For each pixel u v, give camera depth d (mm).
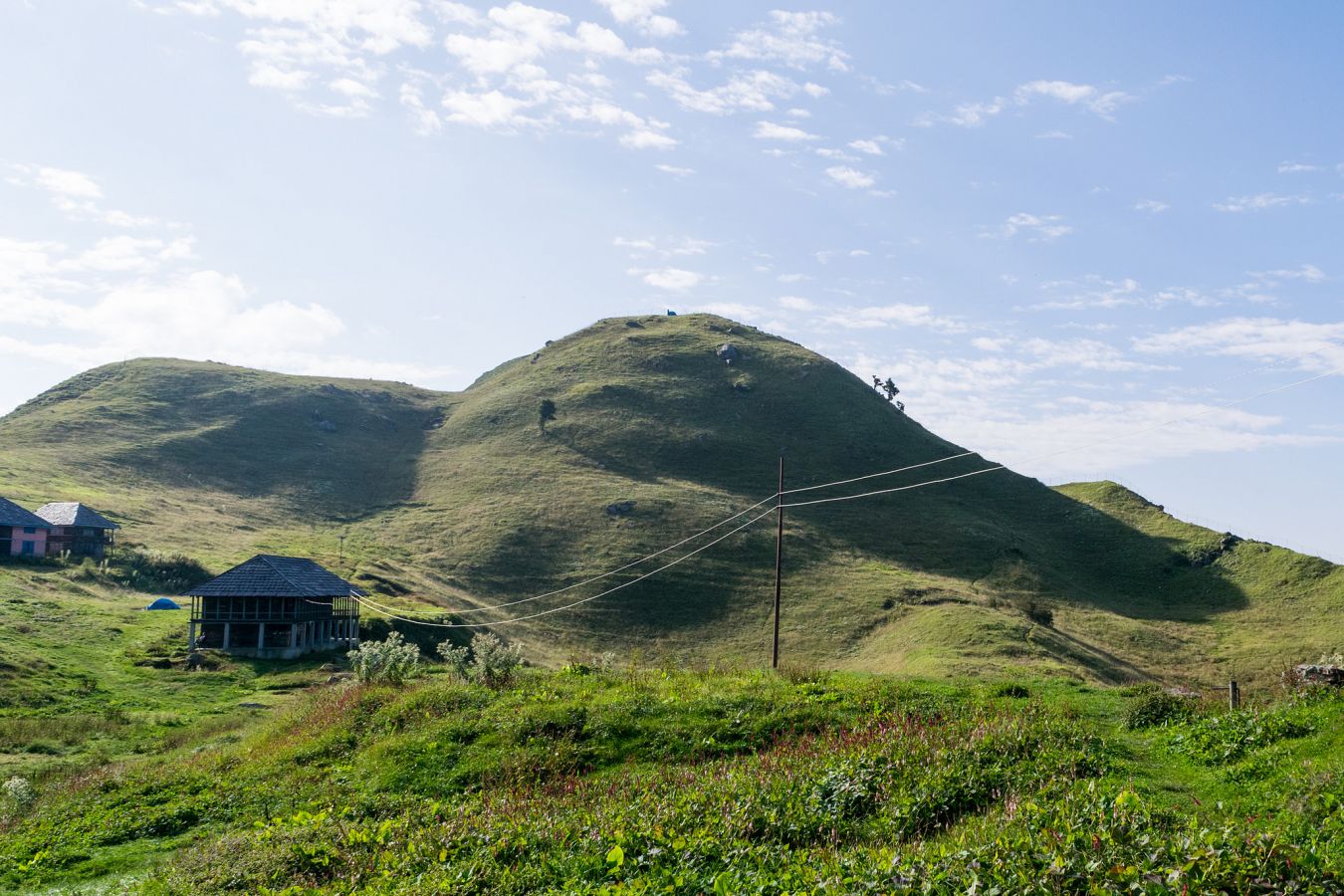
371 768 24578
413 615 90375
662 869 13758
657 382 194750
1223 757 18656
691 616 102500
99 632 71500
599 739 24172
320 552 117500
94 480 132250
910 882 11383
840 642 91625
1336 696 20641
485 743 24656
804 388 194625
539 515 134750
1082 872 10570
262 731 35406
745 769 19812
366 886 14922
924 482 157250
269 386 194250
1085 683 33844
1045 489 156875
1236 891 10031
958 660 67375
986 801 16031
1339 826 12539
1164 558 125812
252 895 15500
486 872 14547
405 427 192375
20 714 49156
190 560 101375
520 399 192750
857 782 16859
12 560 91000
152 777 27578
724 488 149500
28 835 23297
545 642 94688
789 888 12266
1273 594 108250
